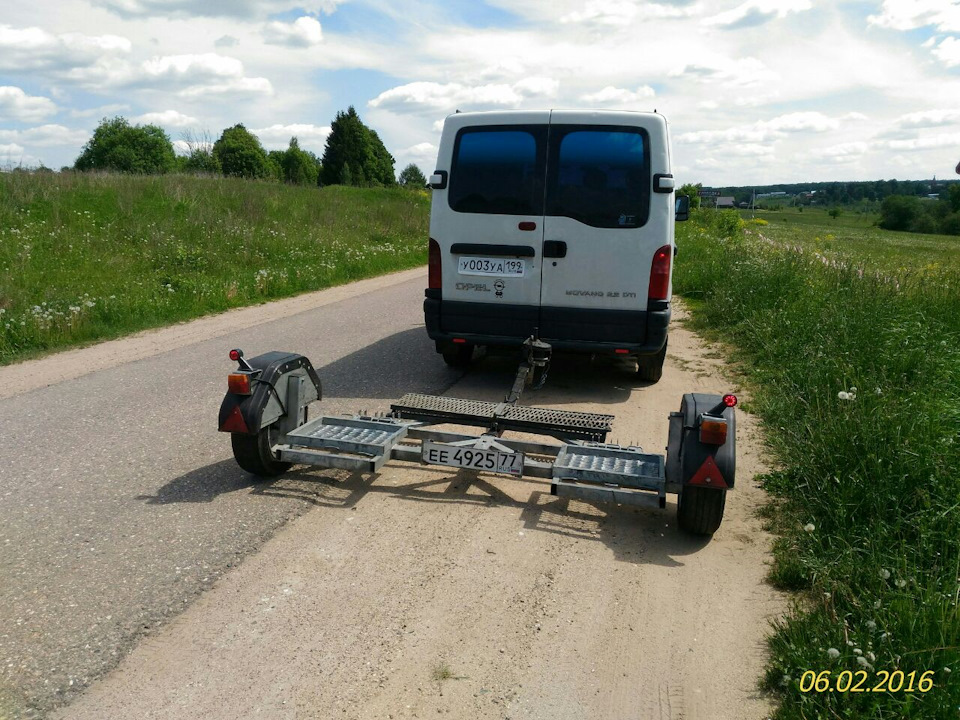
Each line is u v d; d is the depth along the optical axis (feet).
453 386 22.56
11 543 11.93
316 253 55.42
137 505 13.46
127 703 8.26
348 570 11.24
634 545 12.44
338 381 22.88
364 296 42.93
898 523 11.78
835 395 18.24
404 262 61.31
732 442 11.98
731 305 33.42
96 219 52.85
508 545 12.23
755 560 12.00
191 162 100.83
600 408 20.66
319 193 91.76
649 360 22.57
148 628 9.64
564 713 8.32
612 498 12.57
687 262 53.52
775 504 13.88
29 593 10.43
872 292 26.63
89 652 9.11
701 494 12.06
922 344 20.08
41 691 8.39
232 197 69.92
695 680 8.95
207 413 19.47
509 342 21.08
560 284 20.51
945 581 10.23
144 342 29.14
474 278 21.02
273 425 14.55
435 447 13.80
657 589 11.03
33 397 21.07
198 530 12.43
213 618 9.91
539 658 9.28
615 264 20.18
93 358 26.27
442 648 9.41
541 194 20.31
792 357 23.93
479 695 8.56
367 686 8.64
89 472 15.11
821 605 10.17
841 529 11.93
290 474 15.03
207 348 27.96
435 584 10.93
